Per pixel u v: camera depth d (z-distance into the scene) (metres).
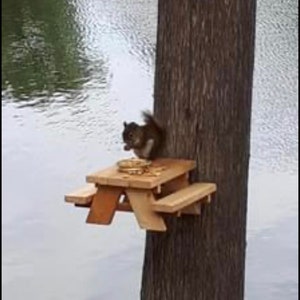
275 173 6.77
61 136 7.51
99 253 6.07
